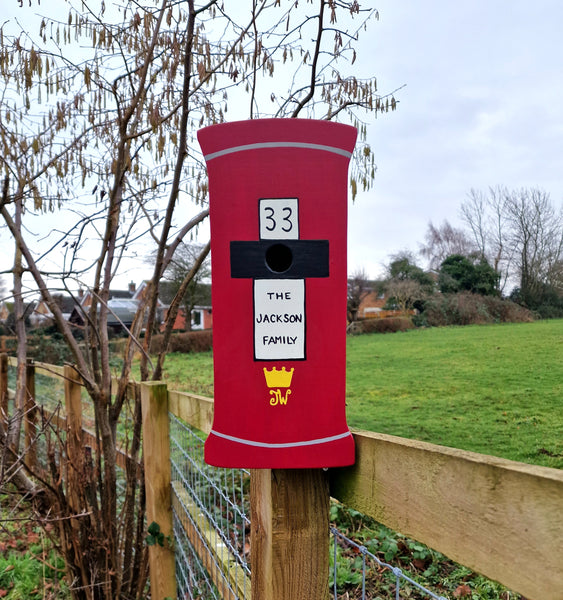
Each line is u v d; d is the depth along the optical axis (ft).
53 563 11.05
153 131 7.97
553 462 16.38
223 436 3.73
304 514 3.83
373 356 45.55
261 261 3.72
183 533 7.61
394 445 3.11
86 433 12.73
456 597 8.62
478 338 50.57
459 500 2.54
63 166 9.35
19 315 13.51
